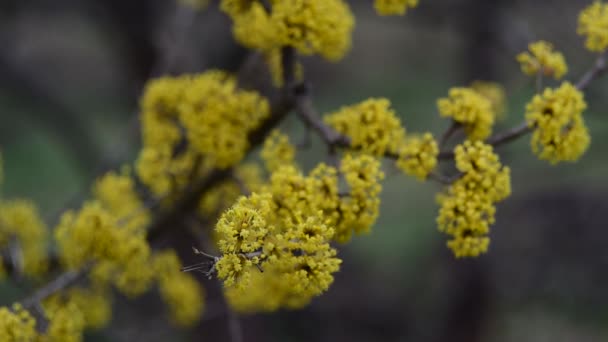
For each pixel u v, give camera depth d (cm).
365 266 789
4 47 672
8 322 233
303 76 266
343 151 236
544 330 725
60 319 250
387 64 1166
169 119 283
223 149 245
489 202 203
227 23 643
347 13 248
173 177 286
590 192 722
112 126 1027
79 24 967
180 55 500
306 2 224
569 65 518
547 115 211
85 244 263
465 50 636
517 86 432
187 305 352
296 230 181
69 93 1095
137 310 601
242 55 636
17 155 934
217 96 245
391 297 760
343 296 751
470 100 220
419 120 805
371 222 204
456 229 203
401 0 241
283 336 717
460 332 698
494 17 579
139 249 268
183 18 520
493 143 221
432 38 1043
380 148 217
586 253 700
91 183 474
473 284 688
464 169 203
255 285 262
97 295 299
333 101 1081
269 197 178
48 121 662
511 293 708
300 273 175
